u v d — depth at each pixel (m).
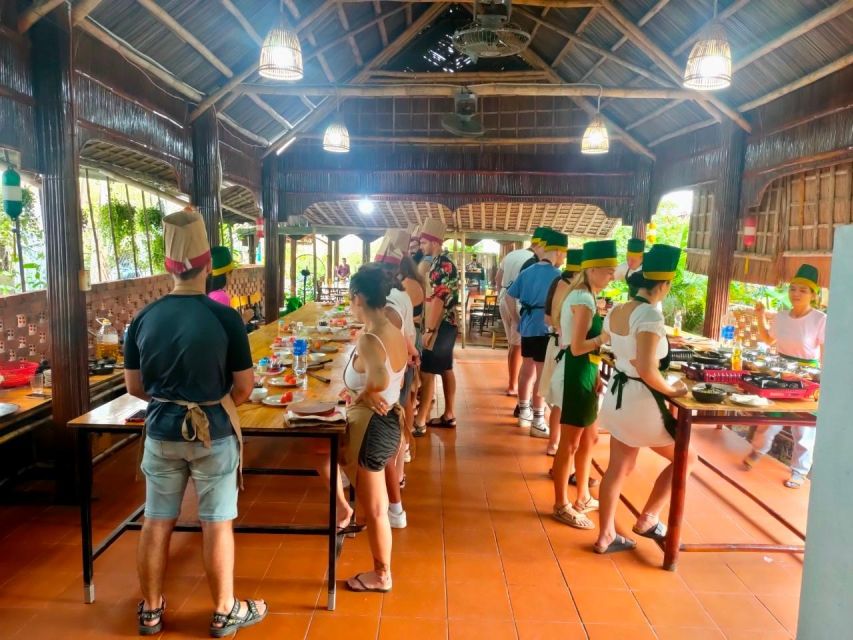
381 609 2.68
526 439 5.00
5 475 3.79
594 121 5.71
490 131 7.91
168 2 4.17
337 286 14.08
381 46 7.20
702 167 6.60
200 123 5.61
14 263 7.21
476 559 3.12
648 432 3.00
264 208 8.02
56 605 2.65
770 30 4.53
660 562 3.13
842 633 1.66
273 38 3.82
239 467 2.48
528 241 12.15
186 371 2.31
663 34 5.23
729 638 2.54
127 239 8.87
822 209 5.15
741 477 4.29
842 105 4.47
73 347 3.55
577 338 3.28
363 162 8.10
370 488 2.70
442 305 4.78
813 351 4.06
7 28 3.15
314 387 3.26
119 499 3.70
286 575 2.93
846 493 1.66
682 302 10.48
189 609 2.65
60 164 3.43
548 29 6.51
